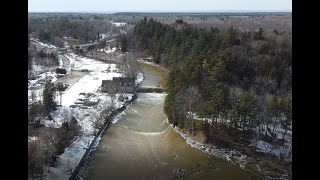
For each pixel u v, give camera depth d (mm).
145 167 46719
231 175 45219
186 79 61156
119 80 82562
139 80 90938
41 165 40375
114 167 46281
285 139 52344
